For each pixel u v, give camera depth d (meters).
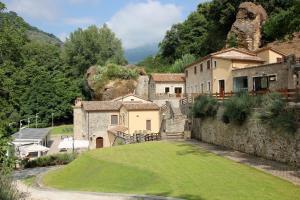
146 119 50.72
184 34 84.06
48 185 26.23
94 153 33.06
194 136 38.62
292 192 16.70
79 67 88.88
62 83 82.50
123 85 69.19
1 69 28.30
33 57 86.50
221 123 31.59
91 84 71.50
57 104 80.88
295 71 33.41
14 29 31.38
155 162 26.78
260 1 64.56
